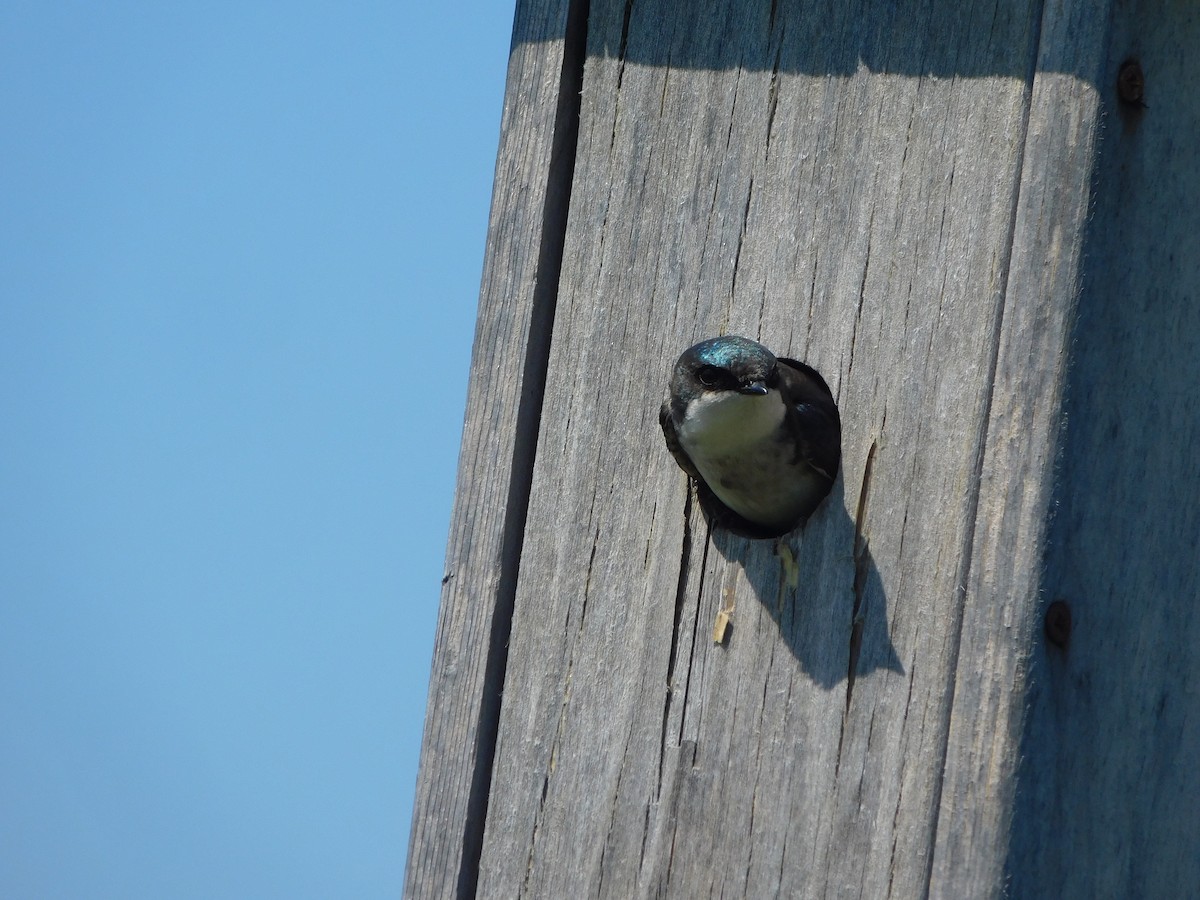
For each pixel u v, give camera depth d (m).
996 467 7.28
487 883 8.24
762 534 8.28
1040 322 7.27
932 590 7.41
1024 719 7.08
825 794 7.52
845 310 7.91
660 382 8.30
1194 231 7.78
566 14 8.63
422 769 8.44
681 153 8.41
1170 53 7.66
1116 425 7.41
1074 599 7.24
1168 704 7.66
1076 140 7.30
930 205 7.77
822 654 7.67
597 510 8.34
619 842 7.98
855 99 8.05
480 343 8.61
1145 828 7.54
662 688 8.05
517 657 8.38
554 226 8.62
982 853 7.05
